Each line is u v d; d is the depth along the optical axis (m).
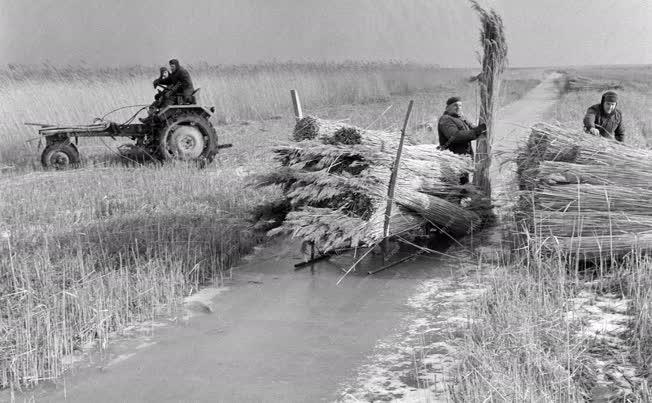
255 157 13.48
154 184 10.49
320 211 6.69
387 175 6.59
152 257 6.62
